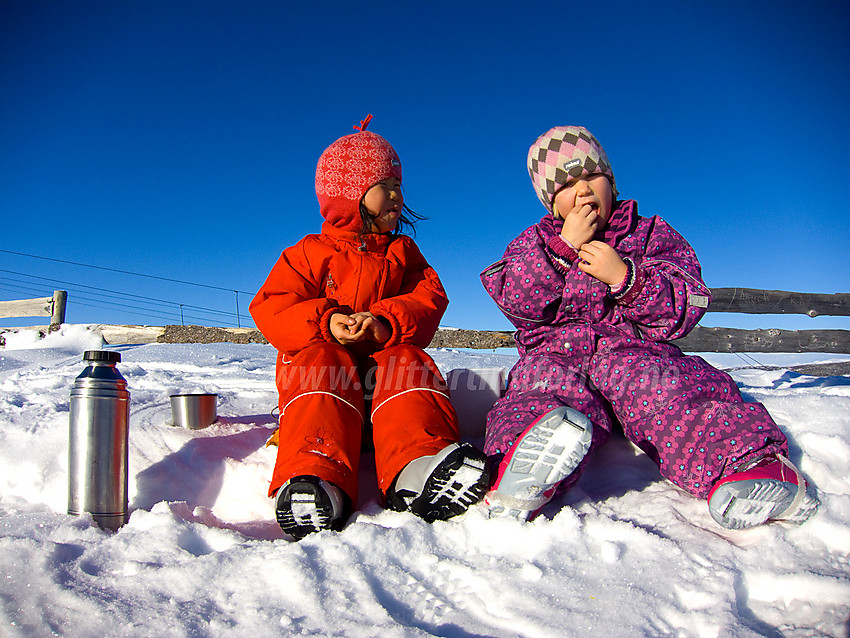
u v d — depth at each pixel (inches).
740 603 54.8
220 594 55.9
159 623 51.1
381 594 55.9
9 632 50.3
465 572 59.0
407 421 74.3
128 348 313.6
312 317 85.2
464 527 67.4
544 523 67.0
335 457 71.7
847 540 62.8
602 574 58.5
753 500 64.9
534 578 57.6
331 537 64.7
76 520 72.9
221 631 50.5
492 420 82.4
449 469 66.4
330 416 74.7
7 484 89.2
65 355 302.4
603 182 91.0
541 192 95.7
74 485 75.2
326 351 79.7
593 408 83.7
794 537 63.9
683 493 78.6
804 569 57.9
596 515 72.7
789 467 68.3
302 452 71.1
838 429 93.9
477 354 287.0
